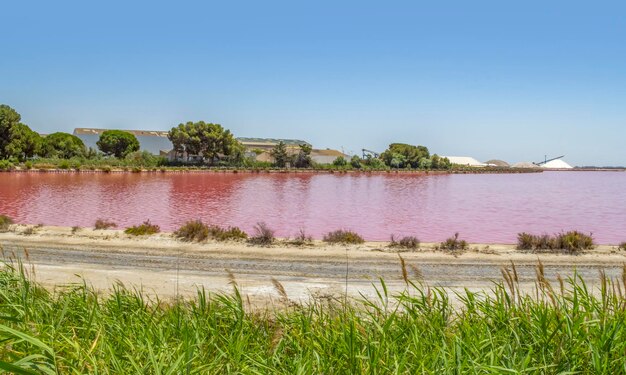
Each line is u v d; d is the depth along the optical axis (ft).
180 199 100.37
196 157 283.38
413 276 31.35
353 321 10.38
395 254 39.01
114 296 16.20
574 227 66.44
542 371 8.82
